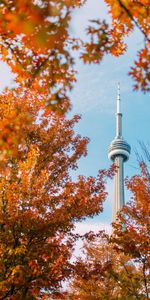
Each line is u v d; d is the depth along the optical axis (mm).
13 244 9500
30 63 4637
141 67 3730
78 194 10211
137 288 11680
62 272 9680
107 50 3900
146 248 11188
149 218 11664
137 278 11742
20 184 9984
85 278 10680
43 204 9711
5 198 9867
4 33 4512
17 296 9047
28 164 9750
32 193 9594
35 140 11398
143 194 12172
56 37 3438
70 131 11945
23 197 9555
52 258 9695
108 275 12188
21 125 4125
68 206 10180
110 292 13828
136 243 11422
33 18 3086
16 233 9453
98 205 10430
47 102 4262
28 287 9242
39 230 9516
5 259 9234
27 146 11164
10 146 4129
